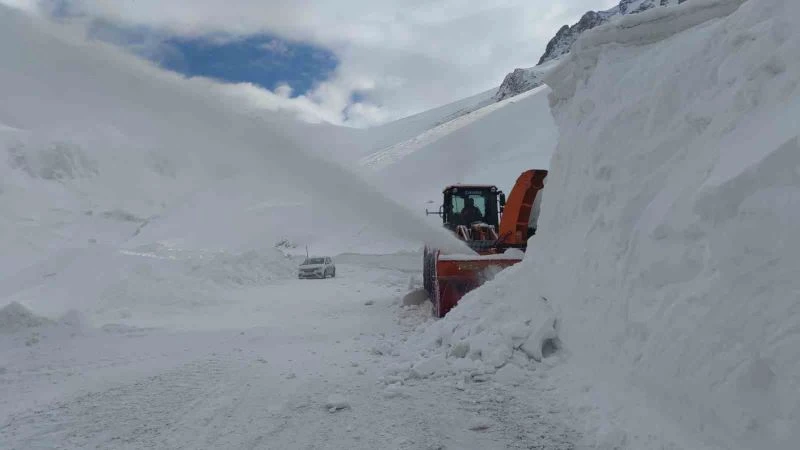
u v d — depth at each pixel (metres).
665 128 4.84
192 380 6.07
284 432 4.34
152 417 4.81
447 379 5.54
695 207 3.72
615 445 3.65
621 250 4.75
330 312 12.30
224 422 4.62
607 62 6.36
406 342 7.45
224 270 20.34
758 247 3.15
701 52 4.79
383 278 24.25
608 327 4.62
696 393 3.26
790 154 3.15
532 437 4.04
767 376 2.87
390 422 4.48
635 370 3.99
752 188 3.33
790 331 2.80
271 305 14.17
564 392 4.73
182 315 12.28
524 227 9.91
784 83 3.70
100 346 8.34
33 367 7.05
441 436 4.15
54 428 4.62
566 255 5.94
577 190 6.10
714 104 4.31
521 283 6.69
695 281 3.61
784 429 2.66
